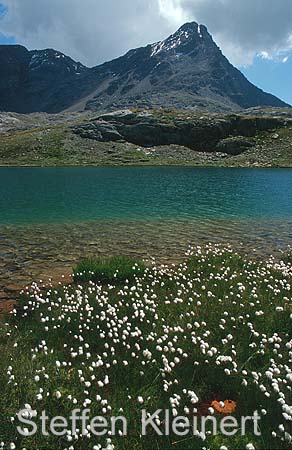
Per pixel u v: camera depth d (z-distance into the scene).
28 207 36.56
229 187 58.09
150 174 82.00
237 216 33.12
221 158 126.44
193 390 7.41
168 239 23.84
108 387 7.69
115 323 10.29
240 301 11.42
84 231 25.94
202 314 10.57
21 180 67.62
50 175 78.81
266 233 26.31
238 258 16.88
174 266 16.55
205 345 8.46
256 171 93.75
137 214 33.22
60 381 7.62
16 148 132.50
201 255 17.45
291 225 29.44
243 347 8.67
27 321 10.93
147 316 10.77
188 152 133.12
